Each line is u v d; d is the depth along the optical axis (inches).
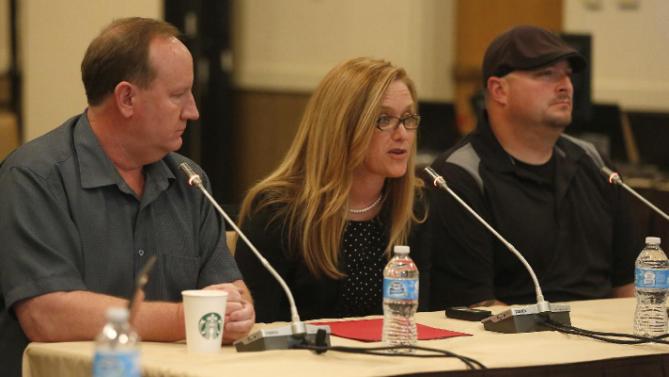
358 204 218.8
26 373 164.6
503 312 186.9
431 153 440.5
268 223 214.8
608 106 414.6
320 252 213.5
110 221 185.2
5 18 415.2
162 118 184.1
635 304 222.8
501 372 155.2
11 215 176.4
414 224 227.5
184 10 558.9
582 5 530.0
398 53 567.2
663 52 511.2
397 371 146.8
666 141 508.4
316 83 585.0
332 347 158.4
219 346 161.8
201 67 579.8
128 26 185.6
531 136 255.3
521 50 255.8
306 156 217.2
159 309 171.0
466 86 571.8
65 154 183.9
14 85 417.1
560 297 252.5
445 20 571.8
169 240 192.2
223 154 597.3
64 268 174.2
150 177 191.2
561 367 159.9
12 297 171.9
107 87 184.2
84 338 170.6
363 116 211.0
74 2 409.7
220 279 197.6
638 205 314.2
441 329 187.2
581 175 261.4
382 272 219.1
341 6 579.2
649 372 168.2
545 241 252.8
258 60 603.2
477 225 247.9
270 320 215.0
